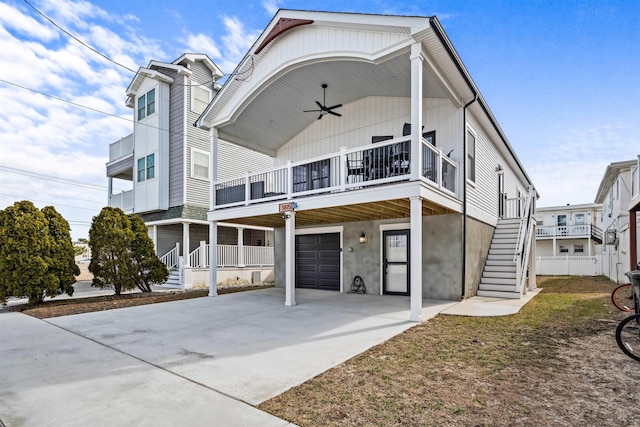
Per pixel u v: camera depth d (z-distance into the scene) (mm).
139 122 16281
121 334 5699
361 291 10539
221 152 16328
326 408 2949
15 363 4246
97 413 2891
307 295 10211
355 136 10734
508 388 3334
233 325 6242
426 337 5238
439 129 9219
